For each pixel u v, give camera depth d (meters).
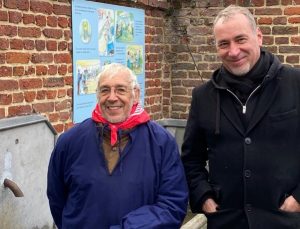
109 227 2.48
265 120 2.59
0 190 3.47
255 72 2.60
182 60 5.71
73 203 2.56
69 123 4.31
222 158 2.68
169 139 2.61
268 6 5.28
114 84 2.51
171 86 5.76
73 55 4.30
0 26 3.53
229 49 2.58
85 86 4.48
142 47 5.34
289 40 5.24
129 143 2.54
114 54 4.87
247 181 2.61
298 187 2.59
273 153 2.58
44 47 3.97
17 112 3.72
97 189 2.50
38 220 3.93
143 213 2.46
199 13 5.59
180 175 2.59
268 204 2.59
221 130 2.68
